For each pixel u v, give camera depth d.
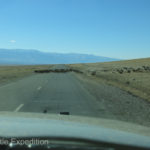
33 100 11.48
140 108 9.47
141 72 38.91
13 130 2.75
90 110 8.77
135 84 19.20
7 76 33.91
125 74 34.03
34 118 3.89
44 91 15.63
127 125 3.86
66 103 10.51
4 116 4.11
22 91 15.59
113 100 11.69
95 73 40.34
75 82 23.66
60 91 15.60
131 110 8.94
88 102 10.88
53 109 8.89
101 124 3.74
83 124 3.52
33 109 8.87
